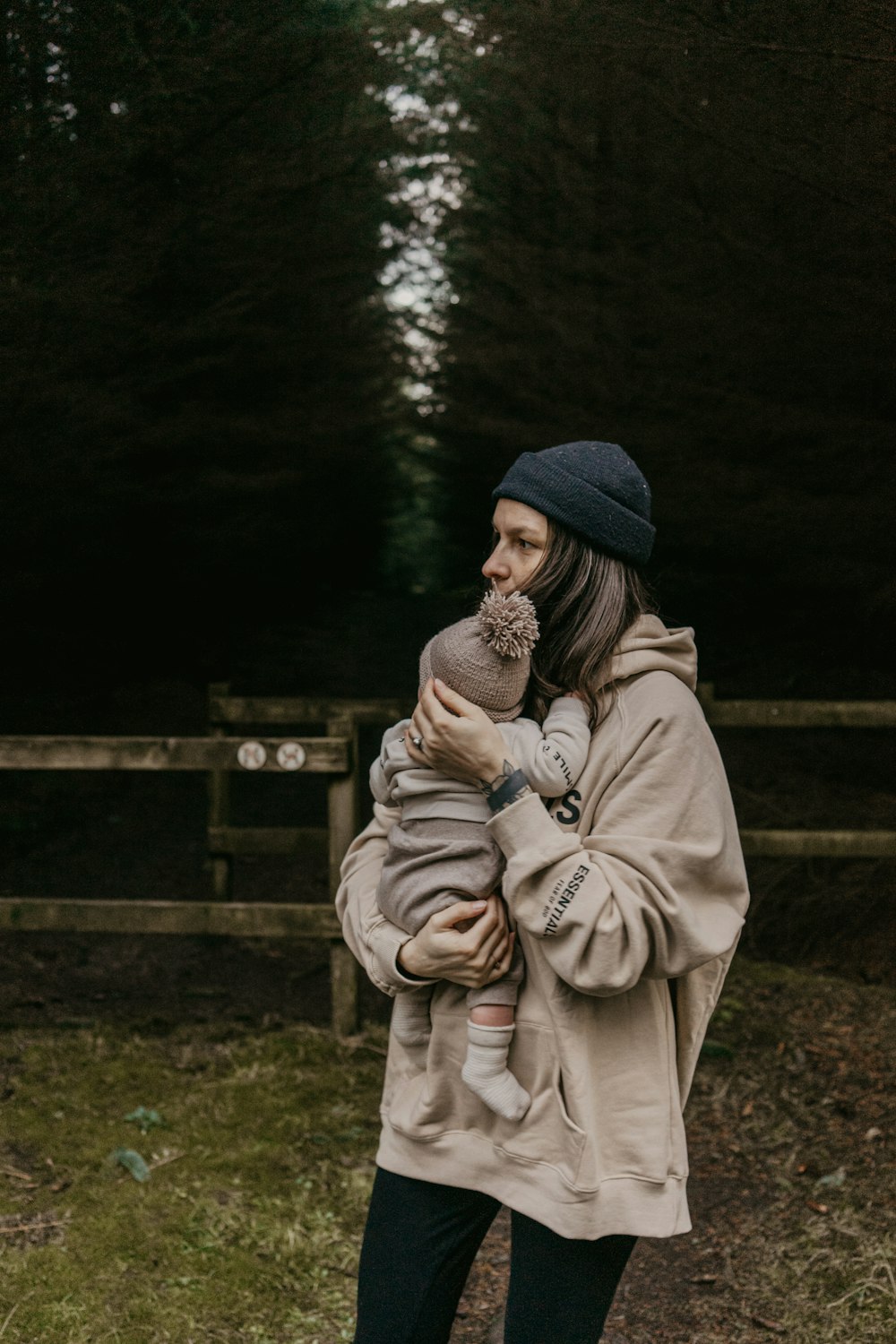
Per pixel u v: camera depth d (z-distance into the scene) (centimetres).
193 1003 441
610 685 157
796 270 418
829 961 488
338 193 674
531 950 152
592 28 331
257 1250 275
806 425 515
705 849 146
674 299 584
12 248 418
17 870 611
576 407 770
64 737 401
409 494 1719
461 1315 260
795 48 285
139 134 412
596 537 157
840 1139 330
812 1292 263
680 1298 264
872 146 307
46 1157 317
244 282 641
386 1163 163
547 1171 148
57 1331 242
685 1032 158
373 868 175
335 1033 403
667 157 473
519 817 146
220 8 373
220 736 484
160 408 738
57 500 699
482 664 153
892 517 526
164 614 993
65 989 452
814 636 763
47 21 345
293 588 1280
